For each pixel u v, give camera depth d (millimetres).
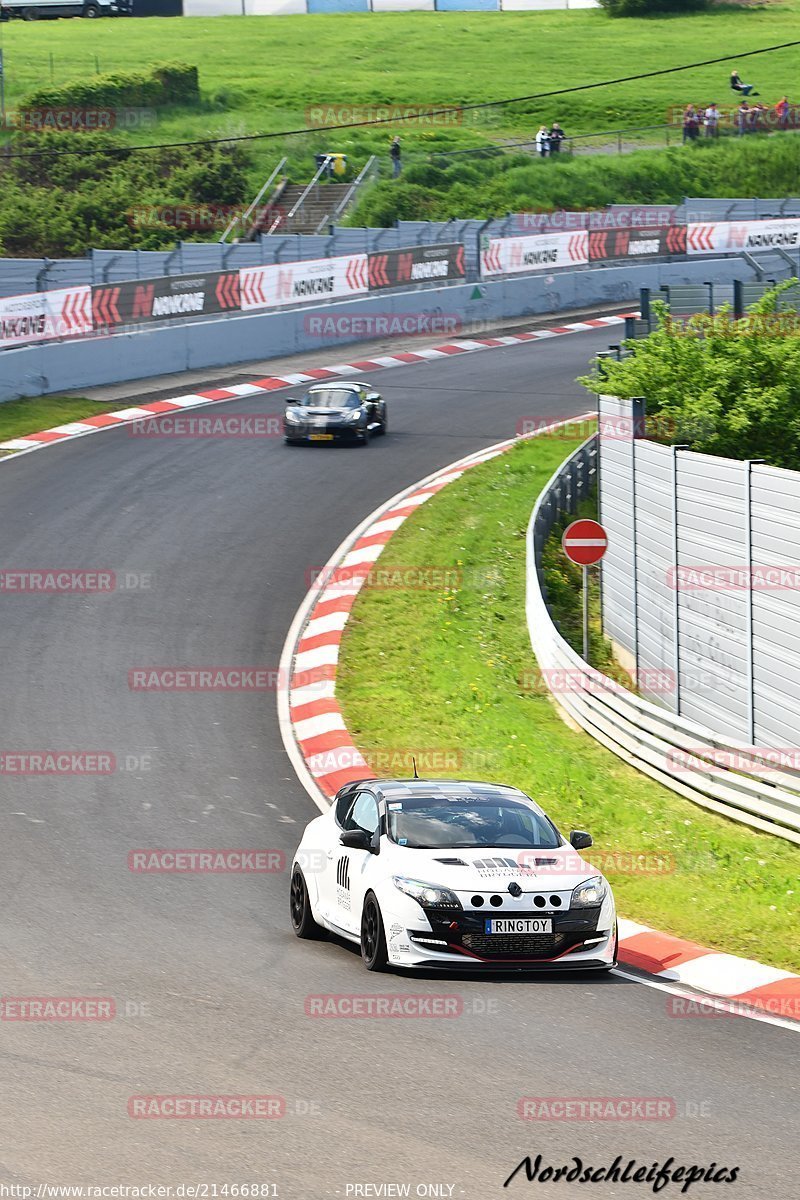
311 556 53094
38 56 184750
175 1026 18219
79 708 39062
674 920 26000
